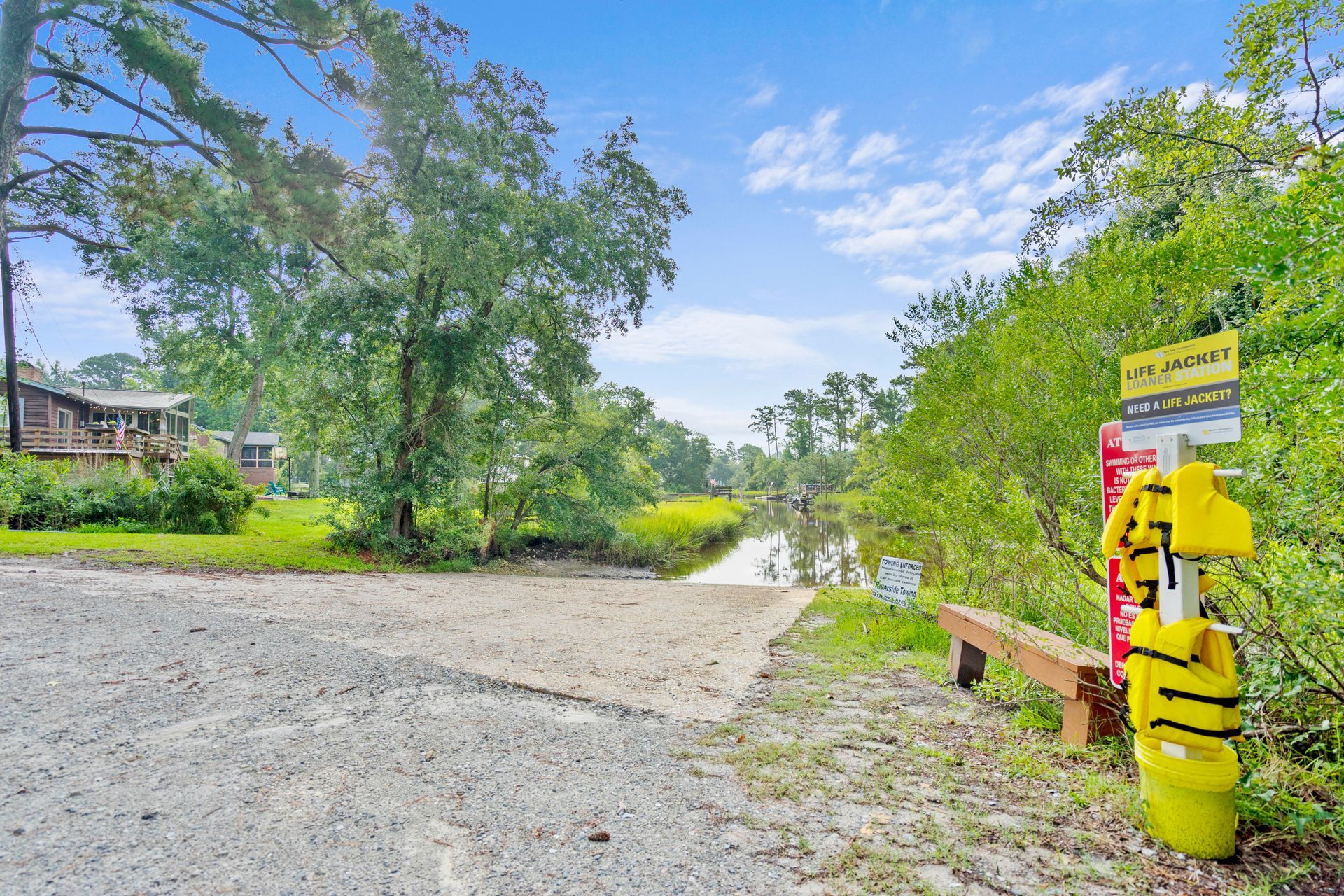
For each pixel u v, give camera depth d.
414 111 13.80
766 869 2.16
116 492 15.97
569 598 10.71
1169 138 5.07
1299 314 3.24
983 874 2.15
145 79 16.05
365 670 4.52
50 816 2.30
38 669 4.07
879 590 7.32
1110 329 5.01
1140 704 2.43
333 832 2.30
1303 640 2.62
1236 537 2.19
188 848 2.14
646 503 21.41
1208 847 2.25
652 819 2.50
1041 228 5.77
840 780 2.93
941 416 6.03
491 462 17.73
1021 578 4.50
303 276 18.59
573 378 17.91
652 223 17.61
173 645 4.89
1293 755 2.79
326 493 14.95
